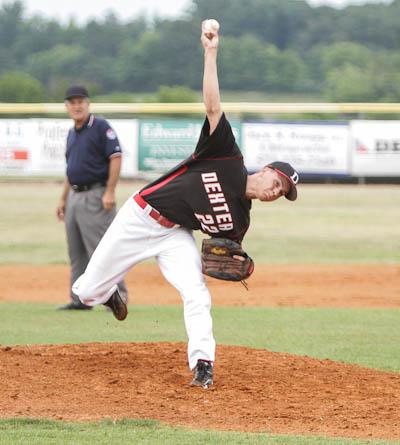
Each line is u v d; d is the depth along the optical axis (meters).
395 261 50.72
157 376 22.06
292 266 48.47
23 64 149.00
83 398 20.25
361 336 30.30
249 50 140.88
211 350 21.14
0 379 21.45
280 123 78.19
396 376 23.02
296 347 28.25
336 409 19.72
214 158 20.39
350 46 141.50
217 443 17.14
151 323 32.62
